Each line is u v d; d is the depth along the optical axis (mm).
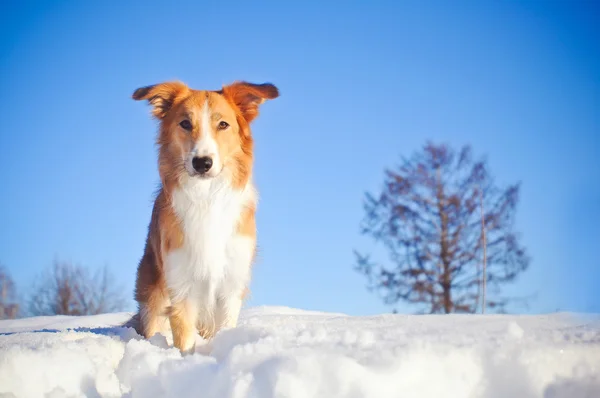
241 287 5324
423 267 21078
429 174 21812
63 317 10797
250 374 3254
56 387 3699
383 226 21547
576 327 4520
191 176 5023
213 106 5281
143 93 5504
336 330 4215
